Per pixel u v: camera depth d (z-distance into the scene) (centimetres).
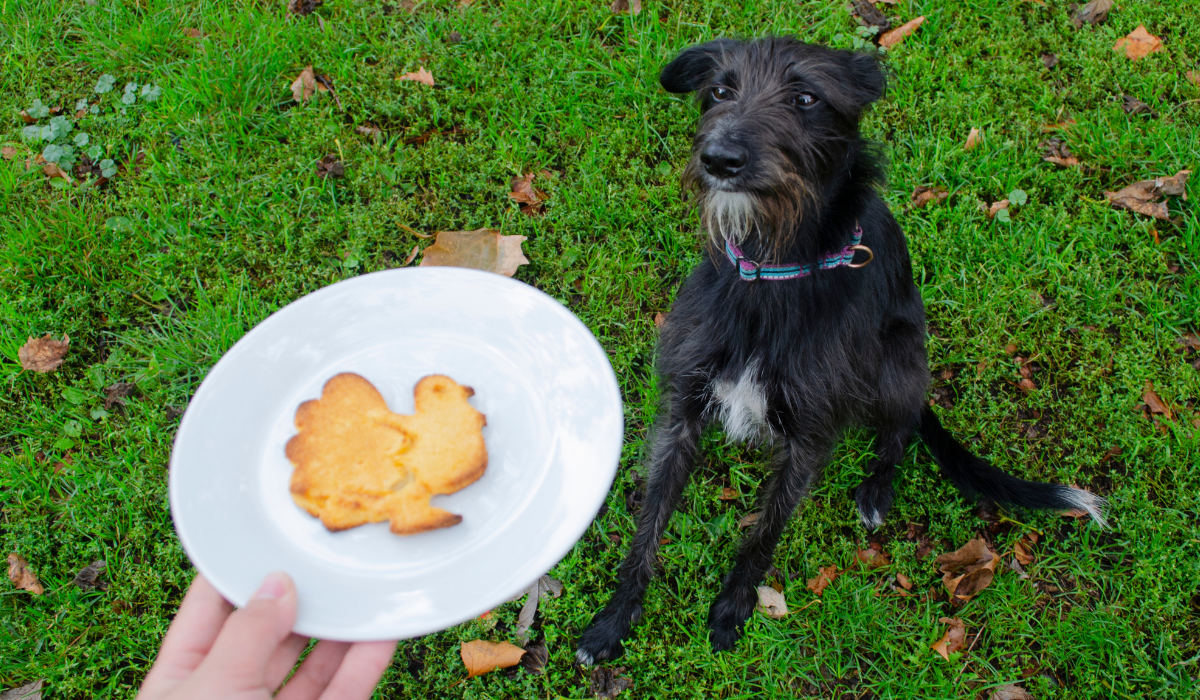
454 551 42
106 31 83
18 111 79
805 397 55
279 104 81
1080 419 69
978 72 85
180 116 78
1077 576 63
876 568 63
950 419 69
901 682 59
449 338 47
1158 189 77
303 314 46
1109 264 75
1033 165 80
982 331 72
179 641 43
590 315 72
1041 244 75
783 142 49
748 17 86
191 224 74
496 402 46
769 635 60
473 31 85
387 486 43
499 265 72
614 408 44
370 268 74
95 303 71
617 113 81
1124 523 64
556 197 76
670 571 63
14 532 61
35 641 58
